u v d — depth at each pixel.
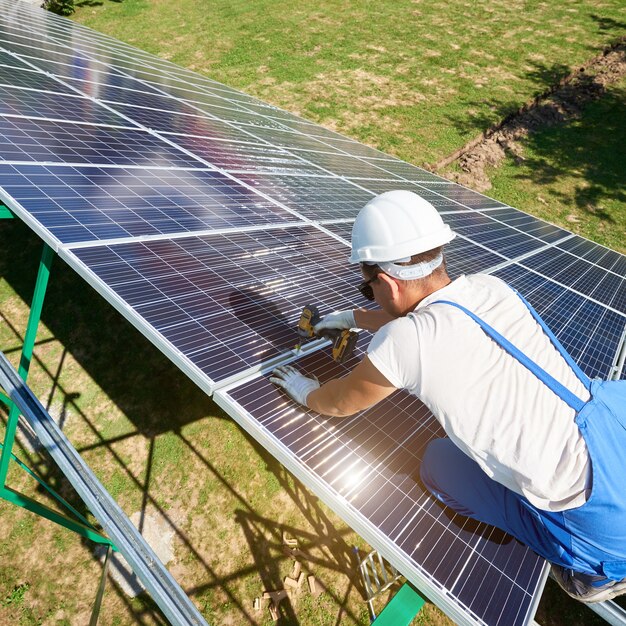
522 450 1.55
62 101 6.94
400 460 2.40
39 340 9.00
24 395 3.69
